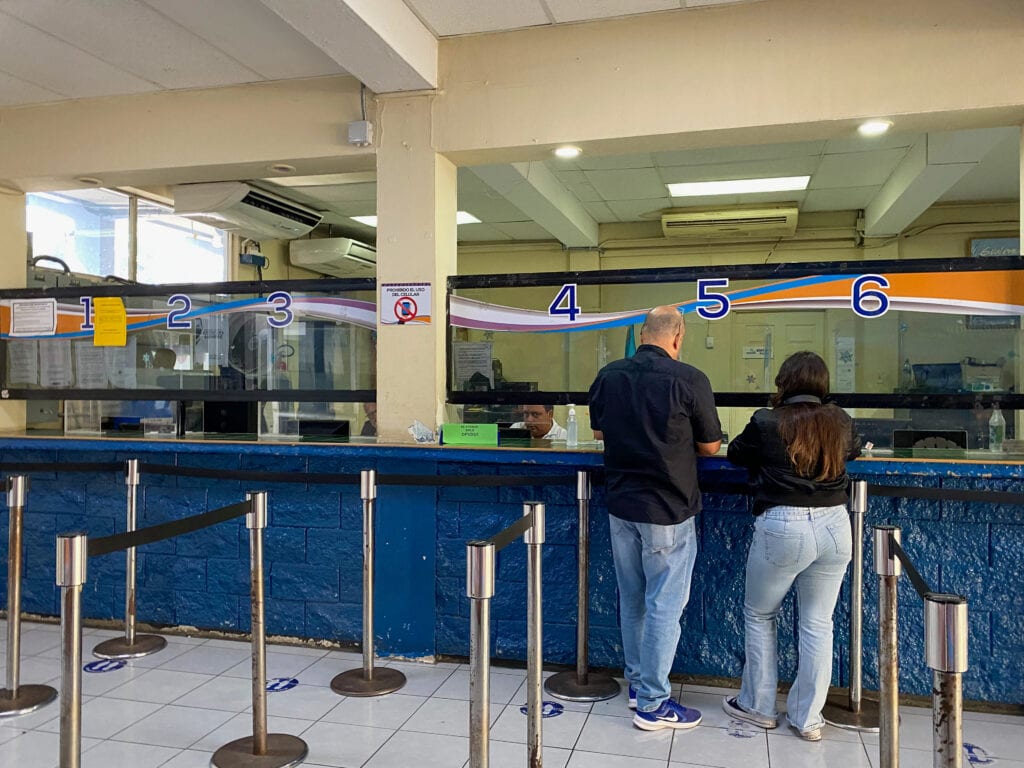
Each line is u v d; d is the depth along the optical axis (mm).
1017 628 2955
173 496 3889
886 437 3199
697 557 3213
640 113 3256
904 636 3047
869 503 3061
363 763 2549
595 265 8359
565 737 2727
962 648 1478
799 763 2537
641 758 2572
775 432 2623
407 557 3516
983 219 7234
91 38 3318
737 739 2717
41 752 2637
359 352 3658
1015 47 2912
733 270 3176
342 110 3652
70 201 5391
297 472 3529
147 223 6121
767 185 6562
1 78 3729
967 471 2818
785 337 3178
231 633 3818
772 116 3117
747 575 2807
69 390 3988
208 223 5711
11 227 4383
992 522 2967
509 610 3414
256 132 3771
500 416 3543
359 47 3049
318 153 3686
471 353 3508
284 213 5867
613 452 2820
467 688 3189
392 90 3484
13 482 3059
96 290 3975
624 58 3275
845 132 3225
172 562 3891
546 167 5961
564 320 3395
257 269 7578
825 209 7543
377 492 3543
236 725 2832
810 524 2588
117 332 3957
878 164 5930
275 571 3727
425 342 3471
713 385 3248
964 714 2947
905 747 2658
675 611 2760
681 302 3266
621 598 2953
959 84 2955
